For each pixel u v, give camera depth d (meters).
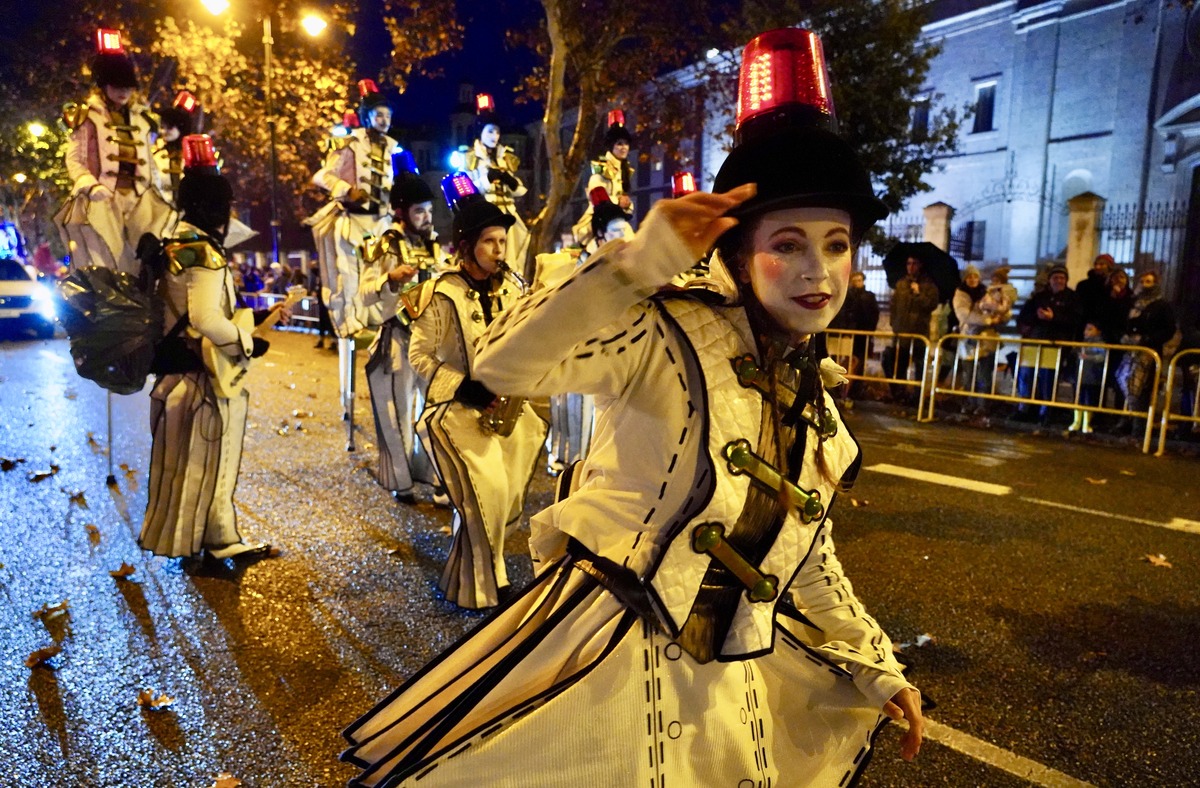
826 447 1.69
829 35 16.88
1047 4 19.66
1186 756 3.11
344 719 3.28
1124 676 3.72
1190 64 17.44
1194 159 17.39
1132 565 5.13
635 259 1.32
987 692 3.55
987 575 4.92
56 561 4.88
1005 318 10.20
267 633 4.03
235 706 3.36
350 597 4.48
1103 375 9.16
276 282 21.92
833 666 1.89
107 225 6.61
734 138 1.59
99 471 7.00
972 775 2.95
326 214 8.39
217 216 4.50
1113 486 7.09
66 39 20.03
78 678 3.54
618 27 15.42
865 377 11.11
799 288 1.48
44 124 25.95
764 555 1.59
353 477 7.02
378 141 8.55
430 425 4.07
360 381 12.45
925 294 10.95
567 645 1.60
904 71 17.25
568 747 1.52
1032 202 20.42
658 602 1.51
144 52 18.53
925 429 9.76
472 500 4.13
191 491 4.77
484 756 1.52
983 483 7.11
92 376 4.44
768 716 1.79
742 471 1.52
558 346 1.39
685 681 1.58
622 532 1.58
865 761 1.96
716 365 1.52
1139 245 17.98
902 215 22.30
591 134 15.66
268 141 21.23
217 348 4.61
